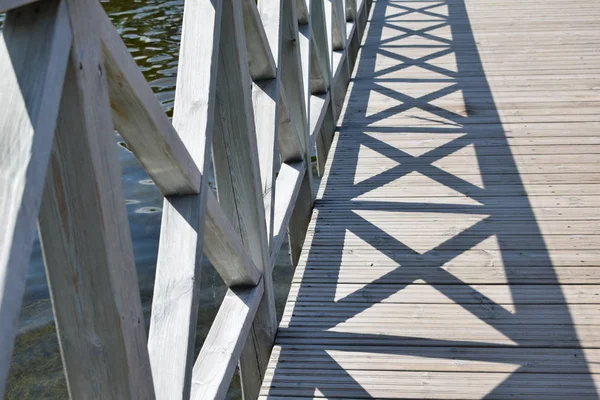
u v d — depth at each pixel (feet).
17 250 2.54
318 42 12.19
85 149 3.19
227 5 6.04
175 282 4.63
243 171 6.64
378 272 8.34
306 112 9.91
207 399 5.23
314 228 9.48
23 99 2.76
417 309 7.59
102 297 3.40
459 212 9.72
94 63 3.24
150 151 4.27
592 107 13.37
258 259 6.94
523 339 6.99
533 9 21.09
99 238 3.31
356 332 7.27
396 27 20.33
